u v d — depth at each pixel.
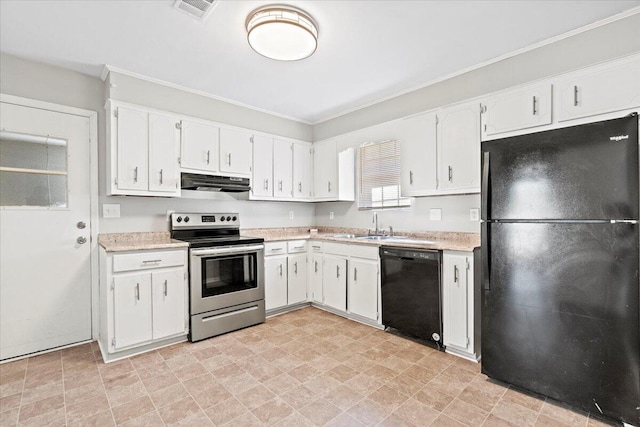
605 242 1.65
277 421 1.69
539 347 1.86
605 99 1.94
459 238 2.94
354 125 3.85
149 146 2.84
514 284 1.94
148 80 2.90
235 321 2.98
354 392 1.95
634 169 1.57
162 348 2.59
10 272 2.46
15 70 2.50
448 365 2.29
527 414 1.74
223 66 2.71
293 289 3.55
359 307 3.14
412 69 2.80
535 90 2.21
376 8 1.95
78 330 2.74
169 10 1.95
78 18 2.02
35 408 1.80
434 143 2.86
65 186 2.70
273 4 1.90
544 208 1.82
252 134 3.58
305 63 2.67
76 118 2.76
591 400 1.70
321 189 4.09
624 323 1.60
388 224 3.55
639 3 1.93
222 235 3.54
